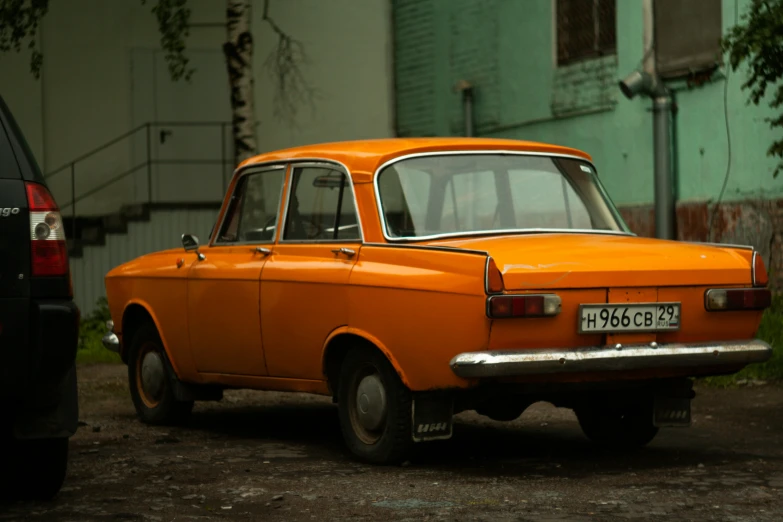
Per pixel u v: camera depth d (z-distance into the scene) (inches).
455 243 271.4
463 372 246.4
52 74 875.4
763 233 575.5
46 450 229.6
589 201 307.4
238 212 335.0
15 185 217.3
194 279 338.3
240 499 237.5
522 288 246.5
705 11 606.2
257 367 315.9
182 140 887.1
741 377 445.4
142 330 370.6
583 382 266.5
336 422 369.4
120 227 804.0
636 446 306.3
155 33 881.5
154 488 250.8
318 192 303.1
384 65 928.3
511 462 282.7
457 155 296.2
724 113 599.5
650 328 261.1
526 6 762.8
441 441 320.8
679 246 277.4
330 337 283.4
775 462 279.4
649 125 652.7
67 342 216.7
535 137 761.0
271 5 914.1
